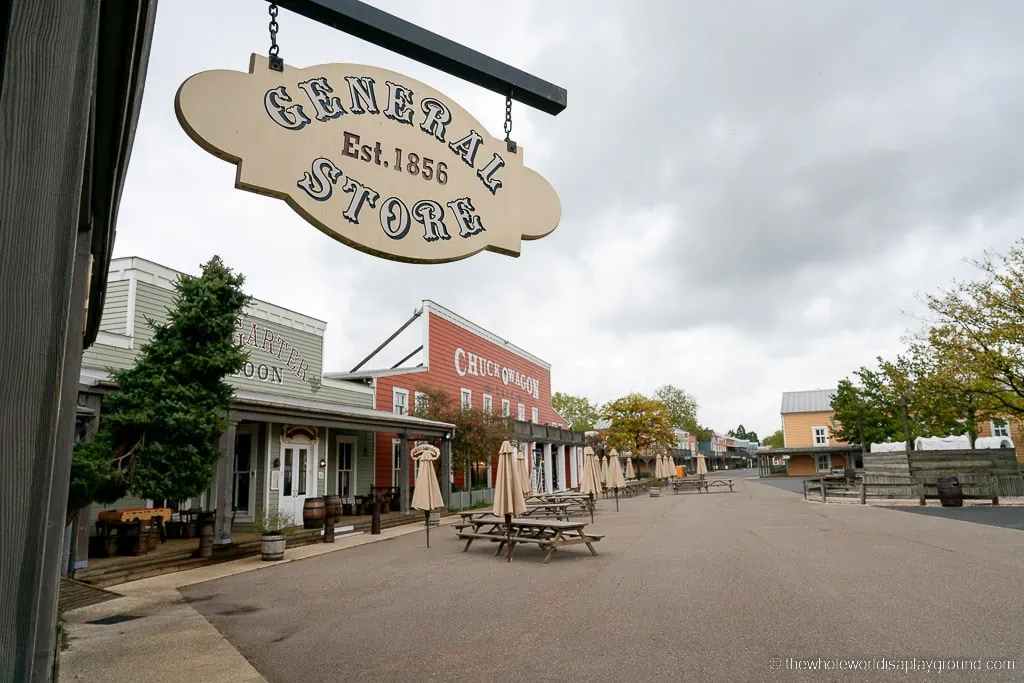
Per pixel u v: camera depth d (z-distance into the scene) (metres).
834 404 42.94
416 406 23.44
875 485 22.00
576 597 7.50
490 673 4.84
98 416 10.05
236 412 12.21
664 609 6.70
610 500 27.45
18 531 0.96
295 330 18.09
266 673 5.02
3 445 0.95
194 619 6.98
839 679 4.43
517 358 34.19
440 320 26.03
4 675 0.94
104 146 2.39
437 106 2.29
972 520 14.46
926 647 5.08
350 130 2.08
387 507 19.42
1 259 0.96
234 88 1.89
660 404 43.25
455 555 11.67
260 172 1.89
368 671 5.00
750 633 5.66
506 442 11.74
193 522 13.55
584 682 4.57
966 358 19.88
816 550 10.52
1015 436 31.66
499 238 2.42
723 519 16.80
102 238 3.42
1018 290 19.03
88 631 6.49
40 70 1.01
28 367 0.98
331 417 15.12
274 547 11.45
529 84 2.54
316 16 2.06
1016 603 6.42
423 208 2.21
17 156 0.98
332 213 2.00
